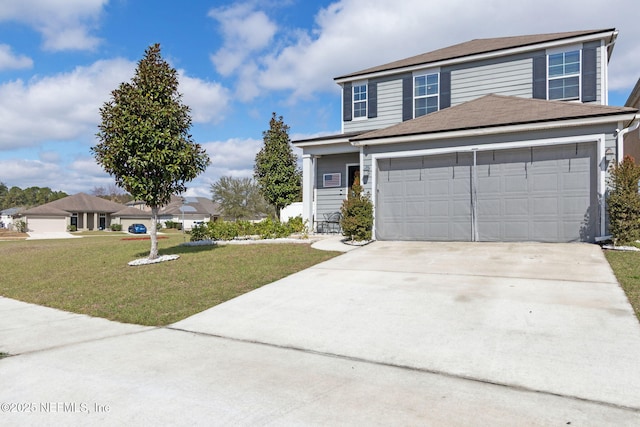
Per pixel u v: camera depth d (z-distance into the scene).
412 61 15.81
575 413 2.96
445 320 5.16
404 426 2.82
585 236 9.80
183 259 10.62
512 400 3.20
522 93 13.73
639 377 3.49
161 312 6.35
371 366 4.01
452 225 11.27
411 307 5.74
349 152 14.52
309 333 5.09
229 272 8.76
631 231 8.67
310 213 14.66
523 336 4.51
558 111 10.26
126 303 6.96
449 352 4.23
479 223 10.94
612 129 9.38
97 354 4.56
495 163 10.77
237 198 46.75
